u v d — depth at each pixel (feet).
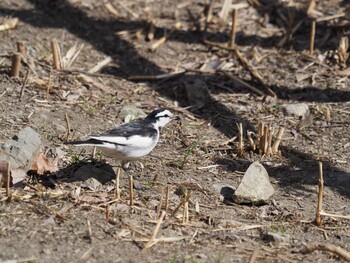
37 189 35.01
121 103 46.24
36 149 36.99
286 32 54.75
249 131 44.21
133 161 39.14
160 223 31.40
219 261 29.91
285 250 31.94
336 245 32.91
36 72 47.83
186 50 53.57
